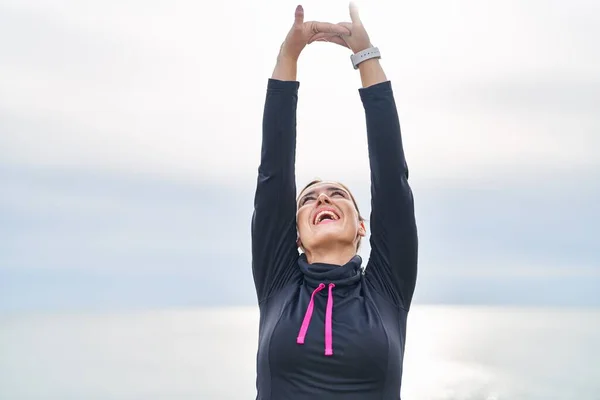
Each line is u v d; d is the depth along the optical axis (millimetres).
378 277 4438
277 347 4059
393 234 4387
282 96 4453
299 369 4000
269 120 4445
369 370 3988
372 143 4395
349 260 4453
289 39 4531
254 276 4562
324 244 4426
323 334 4035
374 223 4469
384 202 4383
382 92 4402
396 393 4102
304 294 4289
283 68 4527
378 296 4352
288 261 4531
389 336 4113
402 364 4238
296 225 4586
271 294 4469
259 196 4477
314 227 4480
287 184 4469
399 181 4363
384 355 4023
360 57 4469
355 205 4695
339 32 4523
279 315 4219
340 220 4477
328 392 3957
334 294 4273
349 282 4305
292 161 4488
